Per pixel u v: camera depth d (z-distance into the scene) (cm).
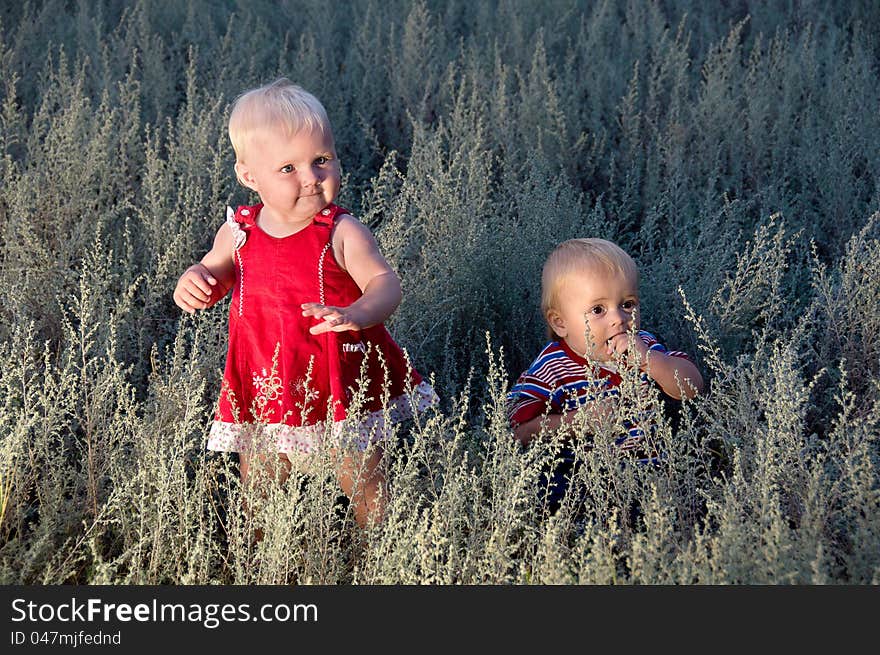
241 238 289
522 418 327
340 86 648
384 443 288
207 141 480
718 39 725
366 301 271
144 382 370
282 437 281
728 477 309
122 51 641
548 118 556
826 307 362
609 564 238
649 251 452
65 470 300
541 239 420
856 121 541
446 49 699
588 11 788
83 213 439
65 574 261
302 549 269
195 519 281
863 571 240
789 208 478
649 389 311
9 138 500
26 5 667
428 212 437
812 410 347
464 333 393
